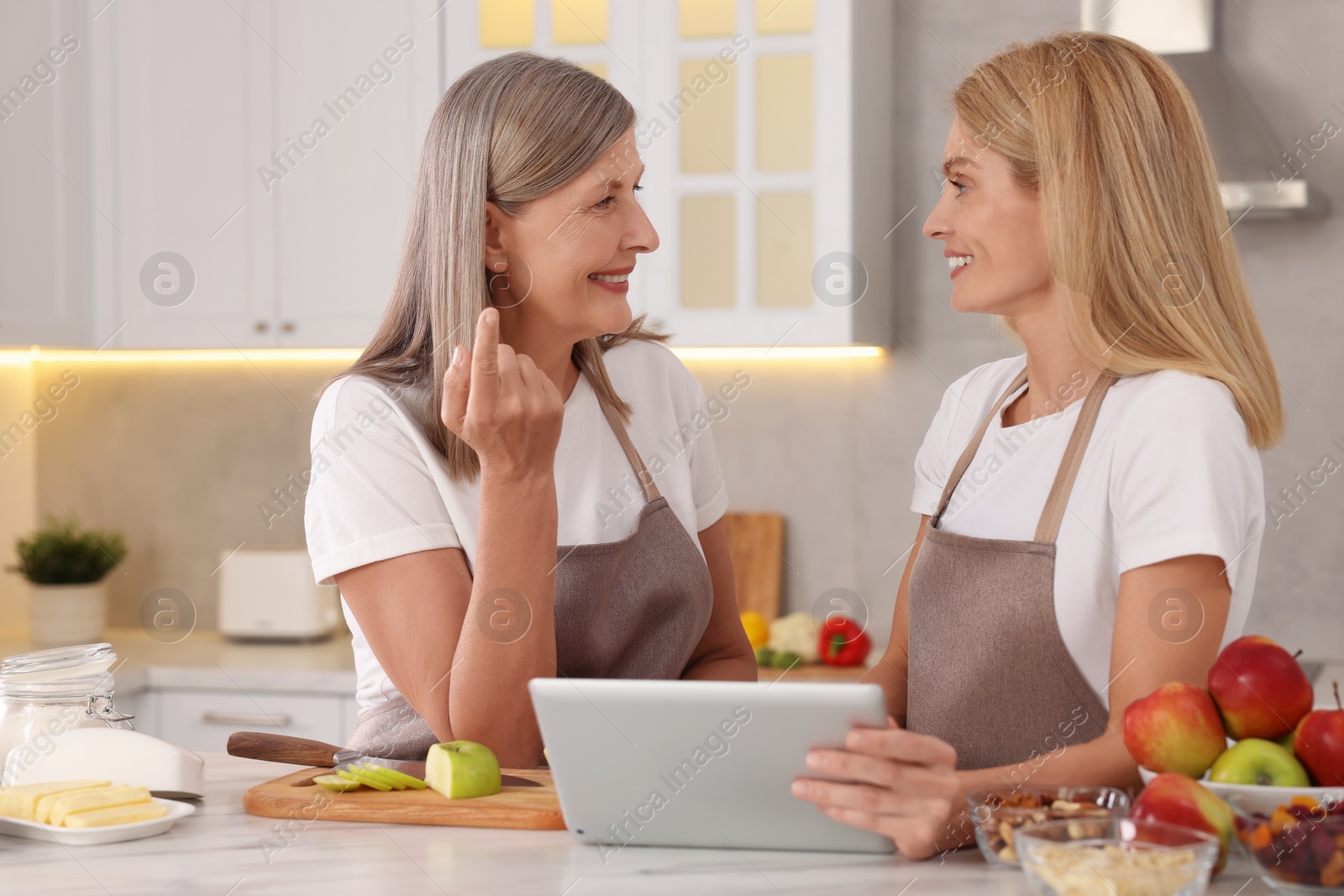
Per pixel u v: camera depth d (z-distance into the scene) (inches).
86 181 105.6
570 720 34.2
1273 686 32.5
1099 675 43.2
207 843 36.1
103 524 120.6
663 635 50.7
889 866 33.8
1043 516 44.0
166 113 104.6
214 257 104.5
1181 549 38.7
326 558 46.4
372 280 102.3
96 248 105.8
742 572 108.9
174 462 119.6
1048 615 43.2
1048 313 46.7
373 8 101.0
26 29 103.0
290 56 102.7
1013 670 44.0
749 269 95.9
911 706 47.6
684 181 96.5
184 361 119.5
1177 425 40.3
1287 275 98.6
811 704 33.0
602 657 49.5
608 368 56.2
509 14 98.9
